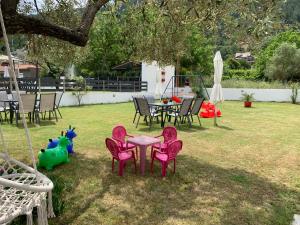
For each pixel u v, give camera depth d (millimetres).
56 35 3729
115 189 4160
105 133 7816
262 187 4359
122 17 6406
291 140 7543
